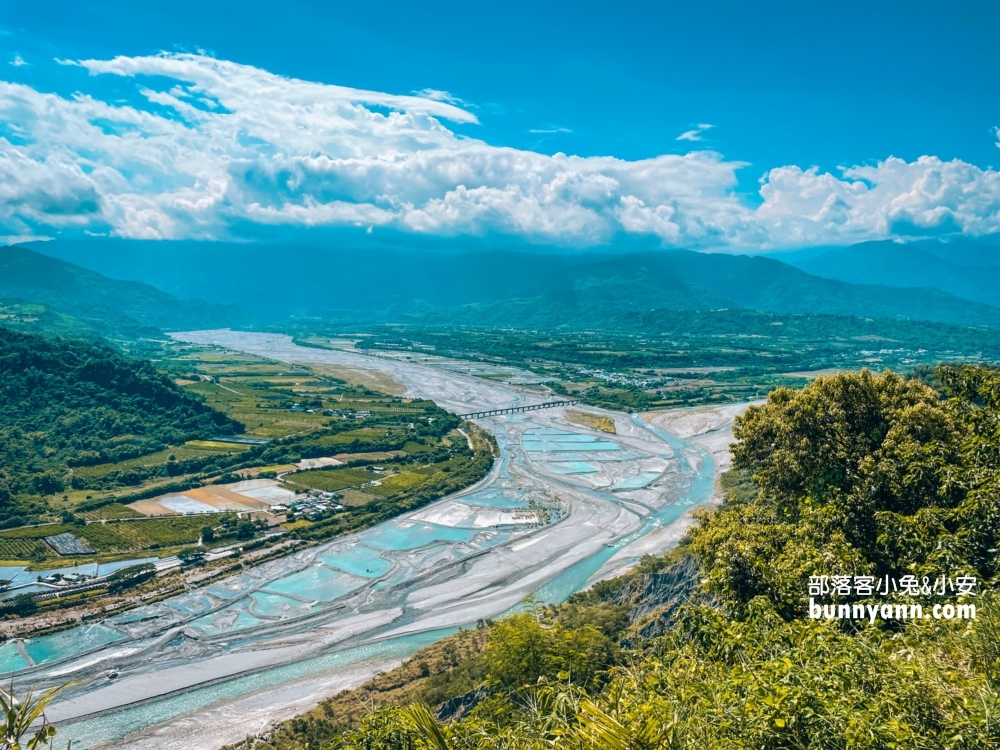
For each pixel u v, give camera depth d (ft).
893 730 43.62
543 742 51.72
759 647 66.64
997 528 83.66
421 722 48.14
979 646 56.29
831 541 97.86
